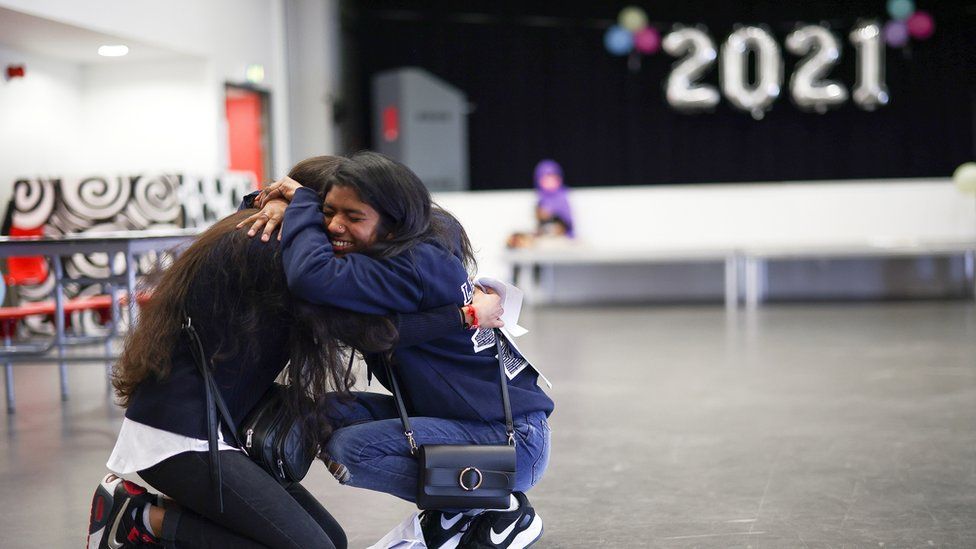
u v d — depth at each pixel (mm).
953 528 2541
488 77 10297
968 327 7031
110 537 1953
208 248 1831
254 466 1883
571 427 3990
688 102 9898
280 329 1875
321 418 1951
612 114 10180
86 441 3826
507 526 2115
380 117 10438
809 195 9883
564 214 9859
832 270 10086
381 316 1829
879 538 2475
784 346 6309
